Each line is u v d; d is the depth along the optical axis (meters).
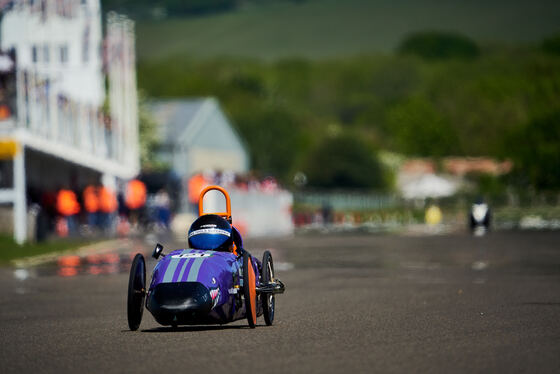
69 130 162.75
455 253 117.38
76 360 39.62
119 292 73.38
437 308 57.84
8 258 112.56
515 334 45.28
